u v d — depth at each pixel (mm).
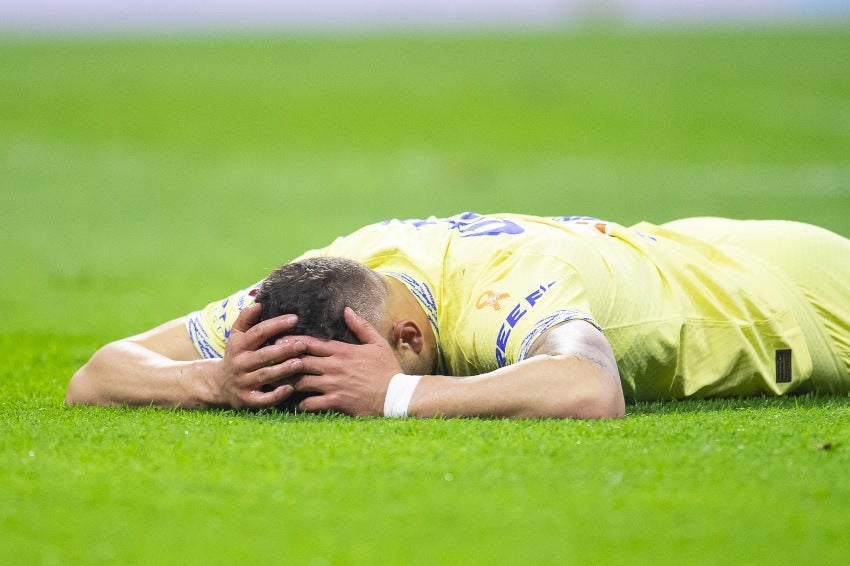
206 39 155000
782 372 14539
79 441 11188
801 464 10391
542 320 12320
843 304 15062
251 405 12242
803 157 73375
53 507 9102
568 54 129000
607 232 14242
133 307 26141
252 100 94750
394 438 11070
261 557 8055
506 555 8086
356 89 101000
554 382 11867
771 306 14516
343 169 68125
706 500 9289
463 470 10031
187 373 12828
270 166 69438
